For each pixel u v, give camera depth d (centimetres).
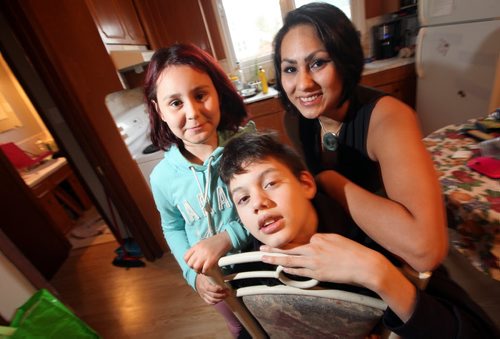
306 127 79
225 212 74
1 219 183
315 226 52
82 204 303
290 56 54
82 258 224
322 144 76
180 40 241
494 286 122
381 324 52
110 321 160
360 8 257
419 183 43
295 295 49
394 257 53
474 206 72
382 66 231
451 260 136
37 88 153
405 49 243
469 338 40
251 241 63
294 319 54
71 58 136
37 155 282
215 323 143
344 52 51
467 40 166
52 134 167
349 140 64
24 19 121
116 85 152
